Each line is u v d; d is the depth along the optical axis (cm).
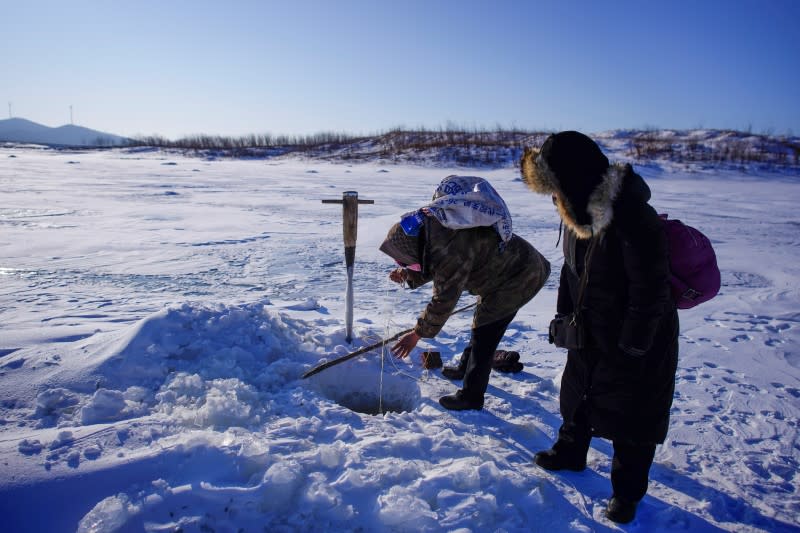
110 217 1146
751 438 294
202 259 766
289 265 744
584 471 256
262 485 207
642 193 190
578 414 247
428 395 325
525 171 212
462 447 260
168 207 1356
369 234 995
